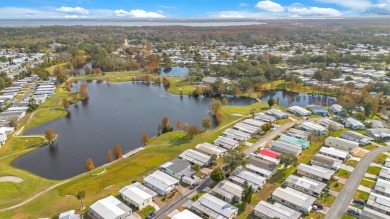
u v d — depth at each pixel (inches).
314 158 4923.7
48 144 6141.7
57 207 3934.5
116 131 6875.0
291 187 4279.0
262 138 6023.6
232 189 4074.8
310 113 7475.4
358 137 5762.8
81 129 6998.0
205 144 5615.2
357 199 3959.2
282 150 5324.8
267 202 3951.8
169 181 4313.5
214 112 7632.9
